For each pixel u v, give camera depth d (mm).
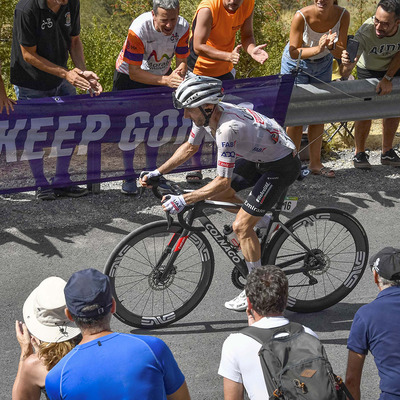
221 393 4832
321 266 5828
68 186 7668
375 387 4930
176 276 6320
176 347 5367
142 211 7582
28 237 6883
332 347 5430
